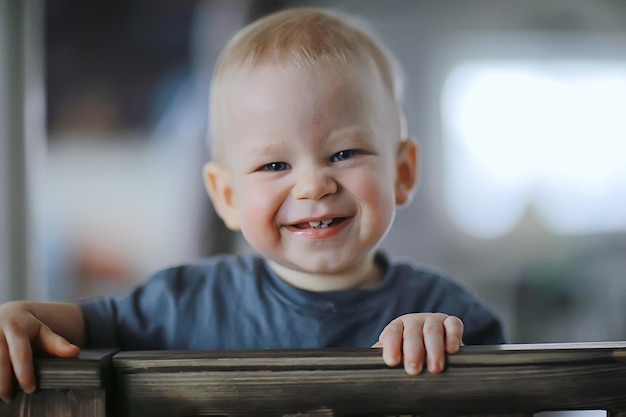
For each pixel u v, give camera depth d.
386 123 0.96
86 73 3.13
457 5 3.67
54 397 0.61
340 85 0.89
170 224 3.17
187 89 3.15
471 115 3.75
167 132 3.16
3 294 1.77
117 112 3.15
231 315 0.99
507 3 3.69
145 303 1.01
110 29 3.13
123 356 0.62
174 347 0.98
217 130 1.03
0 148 1.77
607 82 3.75
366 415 0.61
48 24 3.09
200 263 1.08
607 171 3.76
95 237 3.15
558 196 3.74
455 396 0.60
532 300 3.65
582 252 3.69
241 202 0.93
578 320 3.58
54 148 3.12
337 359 0.60
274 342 0.96
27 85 1.82
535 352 0.60
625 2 3.70
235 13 3.08
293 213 0.88
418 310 0.99
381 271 1.05
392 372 0.60
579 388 0.60
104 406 0.60
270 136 0.89
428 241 3.71
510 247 3.73
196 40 3.13
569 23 3.72
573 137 3.76
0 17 1.75
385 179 0.92
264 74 0.90
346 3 3.51
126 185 3.16
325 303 0.97
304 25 0.98
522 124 3.75
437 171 3.74
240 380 0.61
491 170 3.76
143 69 3.15
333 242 0.89
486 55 3.73
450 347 0.61
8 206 1.78
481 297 3.66
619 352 0.60
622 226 3.72
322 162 0.88
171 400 0.61
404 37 3.68
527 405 0.60
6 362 0.63
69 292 3.11
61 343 0.67
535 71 3.76
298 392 0.61
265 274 1.02
